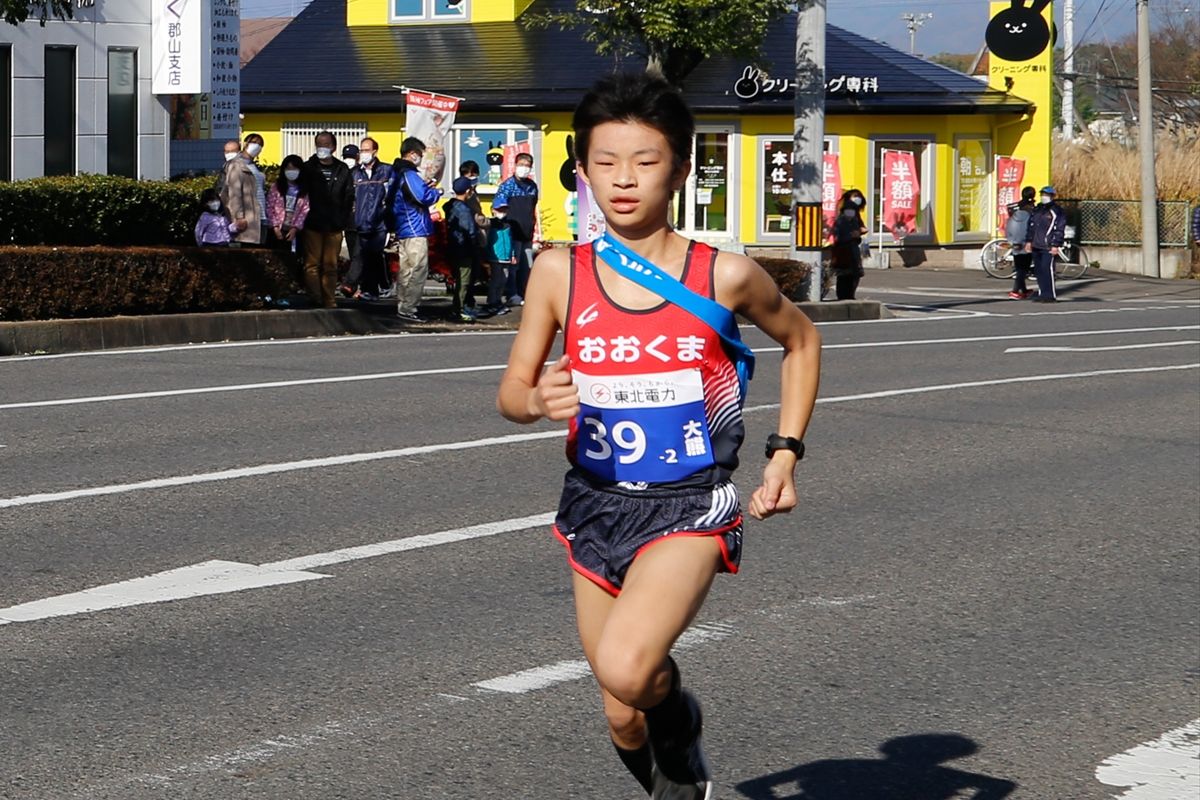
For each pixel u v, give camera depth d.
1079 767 5.88
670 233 4.47
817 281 26.81
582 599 4.47
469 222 22.42
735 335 4.45
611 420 4.39
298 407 13.95
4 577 8.17
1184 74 74.81
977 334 22.98
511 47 43.31
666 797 4.57
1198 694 6.77
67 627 7.32
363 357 17.91
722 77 40.25
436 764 5.72
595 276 4.39
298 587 8.11
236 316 19.84
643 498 4.39
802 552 9.18
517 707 6.36
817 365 4.61
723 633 7.52
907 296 32.06
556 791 5.49
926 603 8.13
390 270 24.30
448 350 18.84
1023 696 6.70
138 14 29.00
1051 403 15.37
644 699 4.22
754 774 5.76
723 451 4.45
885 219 39.38
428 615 7.66
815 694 6.66
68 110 28.14
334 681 6.63
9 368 16.20
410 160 21.73
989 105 39.94
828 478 11.39
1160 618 7.95
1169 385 16.92
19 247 18.47
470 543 9.13
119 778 5.52
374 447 12.05
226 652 7.00
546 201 41.16
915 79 40.22
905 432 13.44
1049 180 41.19
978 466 11.98
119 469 11.00
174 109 30.44
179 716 6.17
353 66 43.62
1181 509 10.59
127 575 8.26
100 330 18.38
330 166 21.05
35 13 27.22
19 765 5.62
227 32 30.11
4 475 10.73
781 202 40.00
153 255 19.41
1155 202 38.62
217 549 8.85
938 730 6.25
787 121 39.75
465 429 12.94
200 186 24.14
